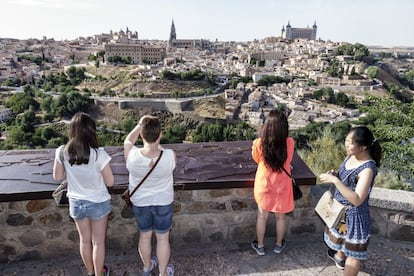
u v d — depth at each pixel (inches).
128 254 132.0
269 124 112.7
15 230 125.1
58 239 128.8
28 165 138.5
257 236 130.5
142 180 104.1
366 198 105.4
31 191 117.6
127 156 106.0
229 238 141.6
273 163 114.1
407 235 141.7
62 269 123.2
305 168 142.7
